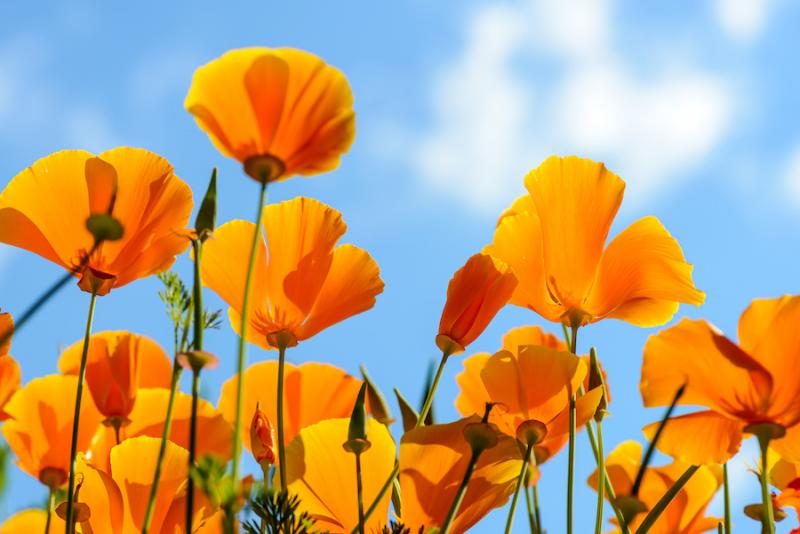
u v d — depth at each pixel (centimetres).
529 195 88
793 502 83
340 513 79
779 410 78
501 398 80
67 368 86
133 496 79
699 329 78
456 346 83
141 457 79
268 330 83
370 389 86
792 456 78
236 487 70
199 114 76
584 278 86
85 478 79
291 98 77
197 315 72
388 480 77
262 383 87
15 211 80
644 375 79
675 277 85
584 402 79
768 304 79
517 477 78
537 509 85
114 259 79
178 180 80
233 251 83
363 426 77
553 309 86
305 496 79
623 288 85
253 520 73
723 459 80
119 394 84
